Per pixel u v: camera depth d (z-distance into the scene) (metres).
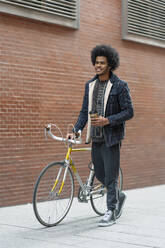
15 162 6.14
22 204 6.22
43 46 6.62
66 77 7.02
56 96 6.83
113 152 4.66
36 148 6.46
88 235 4.20
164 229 4.50
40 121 6.54
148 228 4.54
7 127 6.04
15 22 6.19
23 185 6.25
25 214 5.41
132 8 8.25
